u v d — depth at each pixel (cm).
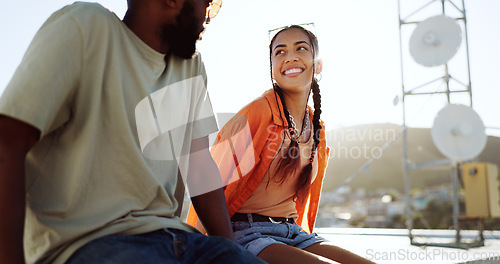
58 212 109
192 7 135
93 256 104
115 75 120
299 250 170
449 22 419
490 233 490
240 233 188
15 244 93
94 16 119
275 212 201
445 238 501
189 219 202
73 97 115
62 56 108
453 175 507
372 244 443
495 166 479
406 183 571
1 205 92
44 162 112
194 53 143
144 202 123
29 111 98
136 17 133
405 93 537
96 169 116
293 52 212
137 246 108
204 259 115
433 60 427
